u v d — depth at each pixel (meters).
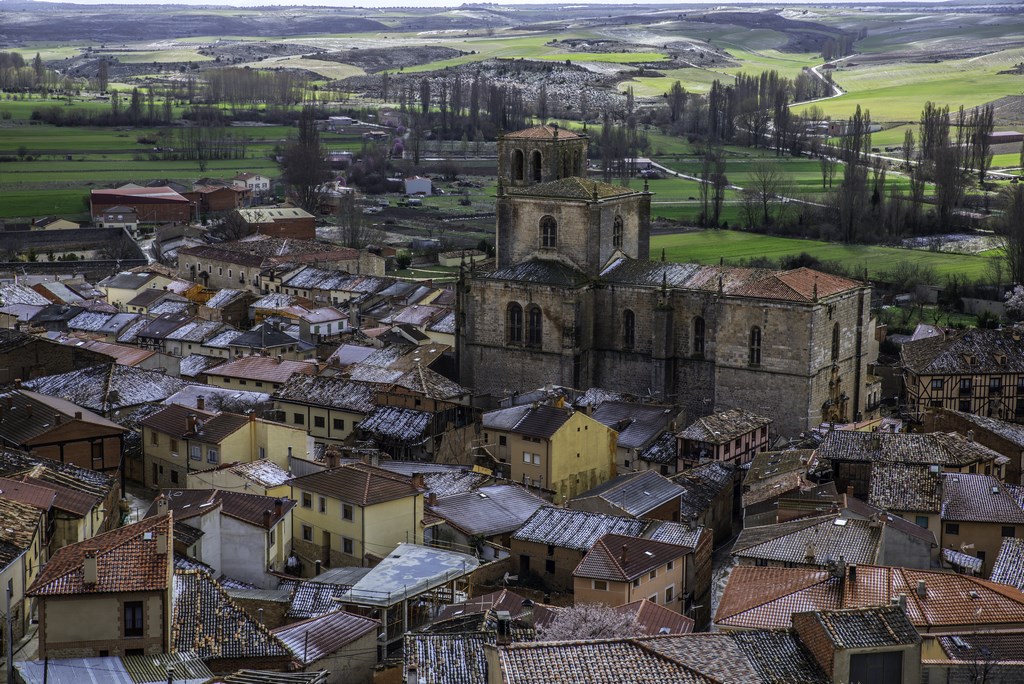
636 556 130.00
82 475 154.12
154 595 100.19
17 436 164.50
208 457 167.88
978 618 103.06
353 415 195.88
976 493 143.88
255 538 132.88
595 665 81.06
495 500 155.75
